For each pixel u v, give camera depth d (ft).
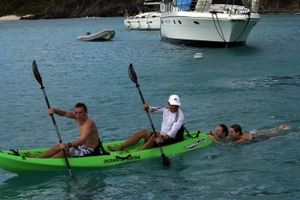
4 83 75.10
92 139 33.68
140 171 33.14
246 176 31.96
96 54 115.55
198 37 110.32
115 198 29.09
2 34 220.84
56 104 57.62
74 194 29.76
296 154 35.94
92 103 57.16
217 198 28.76
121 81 71.97
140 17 200.95
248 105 53.06
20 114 52.85
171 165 34.12
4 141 42.83
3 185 31.32
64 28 248.93
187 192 29.71
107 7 366.22
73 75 81.05
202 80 69.87
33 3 446.19
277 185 30.32
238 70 79.00
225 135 39.14
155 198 28.99
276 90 61.05
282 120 46.42
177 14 110.22
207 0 112.98
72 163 32.60
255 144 38.55
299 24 200.03
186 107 52.90
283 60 89.97
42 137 43.83
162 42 134.51
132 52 114.52
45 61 104.94
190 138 37.93
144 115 50.44
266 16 264.72
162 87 65.26
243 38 112.78
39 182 31.58
